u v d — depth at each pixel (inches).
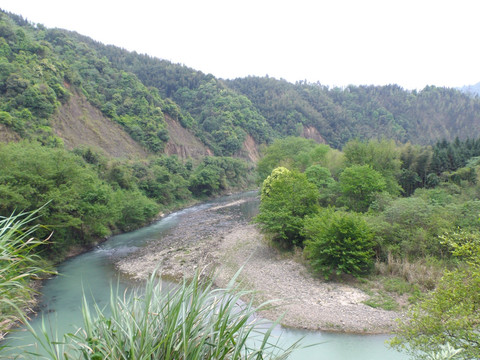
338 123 5536.4
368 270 733.9
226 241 1107.9
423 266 663.1
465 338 283.0
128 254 991.0
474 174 1326.3
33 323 534.6
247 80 6289.4
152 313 148.0
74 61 2997.0
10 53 2012.8
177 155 2785.4
